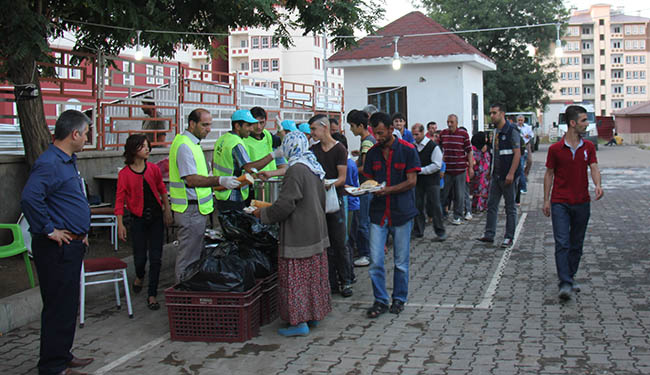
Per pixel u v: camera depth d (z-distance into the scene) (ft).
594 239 32.37
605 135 225.76
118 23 32.12
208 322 18.42
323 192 19.49
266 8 32.32
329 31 37.70
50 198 15.78
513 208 30.89
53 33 31.83
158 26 32.37
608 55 381.19
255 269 19.62
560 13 125.29
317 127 22.95
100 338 19.10
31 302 21.06
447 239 33.73
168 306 18.56
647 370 15.06
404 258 20.75
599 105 384.47
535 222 38.93
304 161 18.79
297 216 18.60
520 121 55.57
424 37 59.88
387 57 58.39
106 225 31.48
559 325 18.70
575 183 21.67
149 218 22.86
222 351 17.63
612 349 16.52
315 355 17.03
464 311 20.57
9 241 29.48
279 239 18.80
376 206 20.63
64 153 15.99
